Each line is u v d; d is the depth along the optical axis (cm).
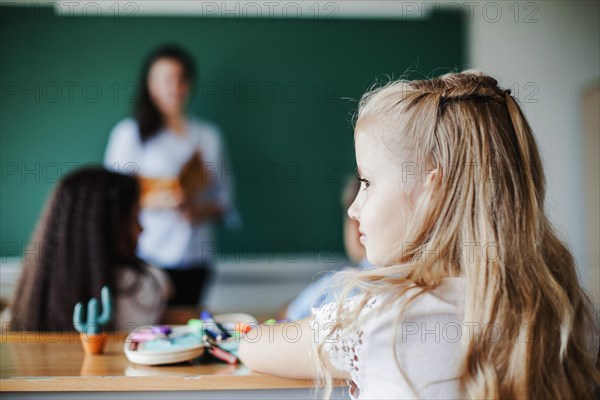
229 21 308
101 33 304
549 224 73
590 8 307
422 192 70
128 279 123
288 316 140
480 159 68
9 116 303
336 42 312
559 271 71
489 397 62
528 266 67
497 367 64
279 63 311
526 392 64
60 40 303
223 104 309
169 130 296
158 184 293
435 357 64
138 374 77
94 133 305
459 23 315
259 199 313
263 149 313
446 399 63
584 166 294
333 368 70
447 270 68
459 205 68
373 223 72
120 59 305
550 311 67
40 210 304
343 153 316
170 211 293
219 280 311
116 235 124
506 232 67
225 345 90
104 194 122
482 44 314
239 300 313
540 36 311
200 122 306
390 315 65
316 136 315
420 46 315
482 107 70
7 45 302
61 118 304
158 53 300
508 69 313
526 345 64
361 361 66
